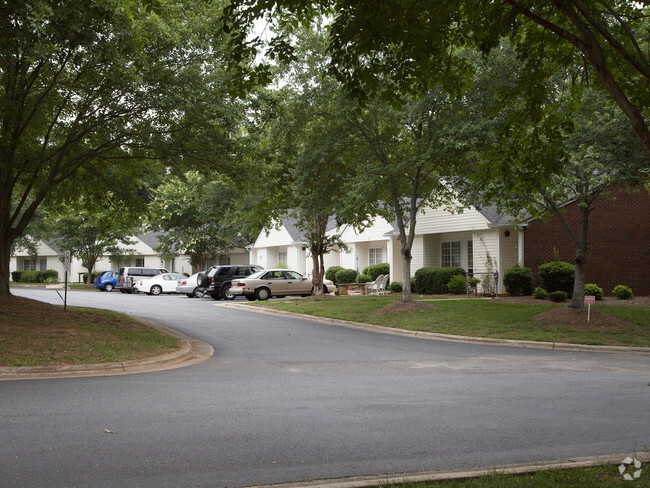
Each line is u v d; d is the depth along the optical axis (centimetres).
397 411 738
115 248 4612
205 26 1459
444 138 1725
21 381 934
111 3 1111
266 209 2839
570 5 574
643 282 2509
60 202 1980
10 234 1644
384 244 3478
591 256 2497
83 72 1345
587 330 1559
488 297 2466
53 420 675
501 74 1627
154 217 2228
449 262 3012
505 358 1237
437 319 1786
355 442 601
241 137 1769
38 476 490
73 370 1027
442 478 482
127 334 1365
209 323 1870
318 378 984
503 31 707
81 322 1470
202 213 4459
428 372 1053
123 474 499
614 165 1470
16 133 1441
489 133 1644
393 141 2028
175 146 1596
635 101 724
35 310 1540
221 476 498
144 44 1307
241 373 1034
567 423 683
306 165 2077
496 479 469
